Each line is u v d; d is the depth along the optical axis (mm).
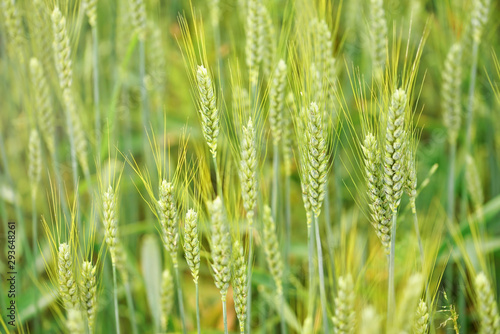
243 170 863
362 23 1172
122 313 1112
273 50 997
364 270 912
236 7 1167
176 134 1221
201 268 1155
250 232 887
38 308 1047
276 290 1013
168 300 1001
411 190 843
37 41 1045
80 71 1196
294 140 1009
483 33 1120
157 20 1213
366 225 1121
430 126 1203
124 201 1204
